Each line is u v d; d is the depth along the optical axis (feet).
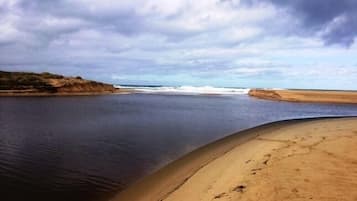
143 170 36.81
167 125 73.56
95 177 34.40
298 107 143.95
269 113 111.45
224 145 47.06
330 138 46.83
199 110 115.65
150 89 361.51
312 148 39.55
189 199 25.22
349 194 23.34
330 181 26.23
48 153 44.96
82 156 43.32
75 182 32.78
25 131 63.10
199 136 58.95
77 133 61.26
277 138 48.93
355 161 32.63
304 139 46.50
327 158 34.01
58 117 87.45
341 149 38.60
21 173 35.68
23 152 45.39
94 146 49.62
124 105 132.26
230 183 27.35
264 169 30.42
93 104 135.54
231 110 119.44
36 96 185.98
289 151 38.14
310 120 78.43
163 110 112.27
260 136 52.34
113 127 69.41
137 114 96.89
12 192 30.09
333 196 22.98
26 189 30.94
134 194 29.01
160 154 44.70
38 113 97.35
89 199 28.48
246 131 60.44
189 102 160.56
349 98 194.59
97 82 241.76
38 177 34.42
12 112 99.19
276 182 26.23
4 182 32.73
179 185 29.45
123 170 36.96
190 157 41.50
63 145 50.29
